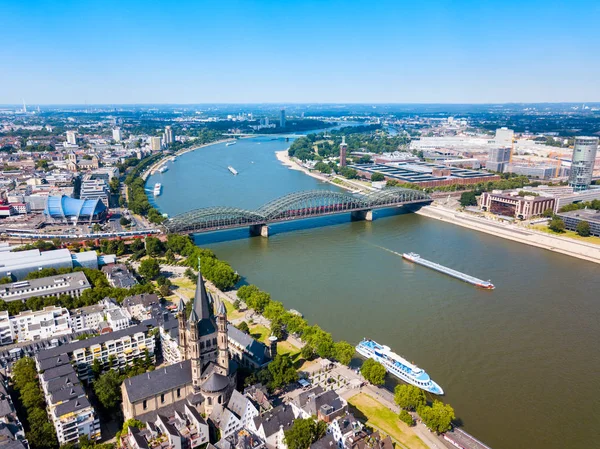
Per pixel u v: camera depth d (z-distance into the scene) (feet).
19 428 638.53
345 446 629.92
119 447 648.38
